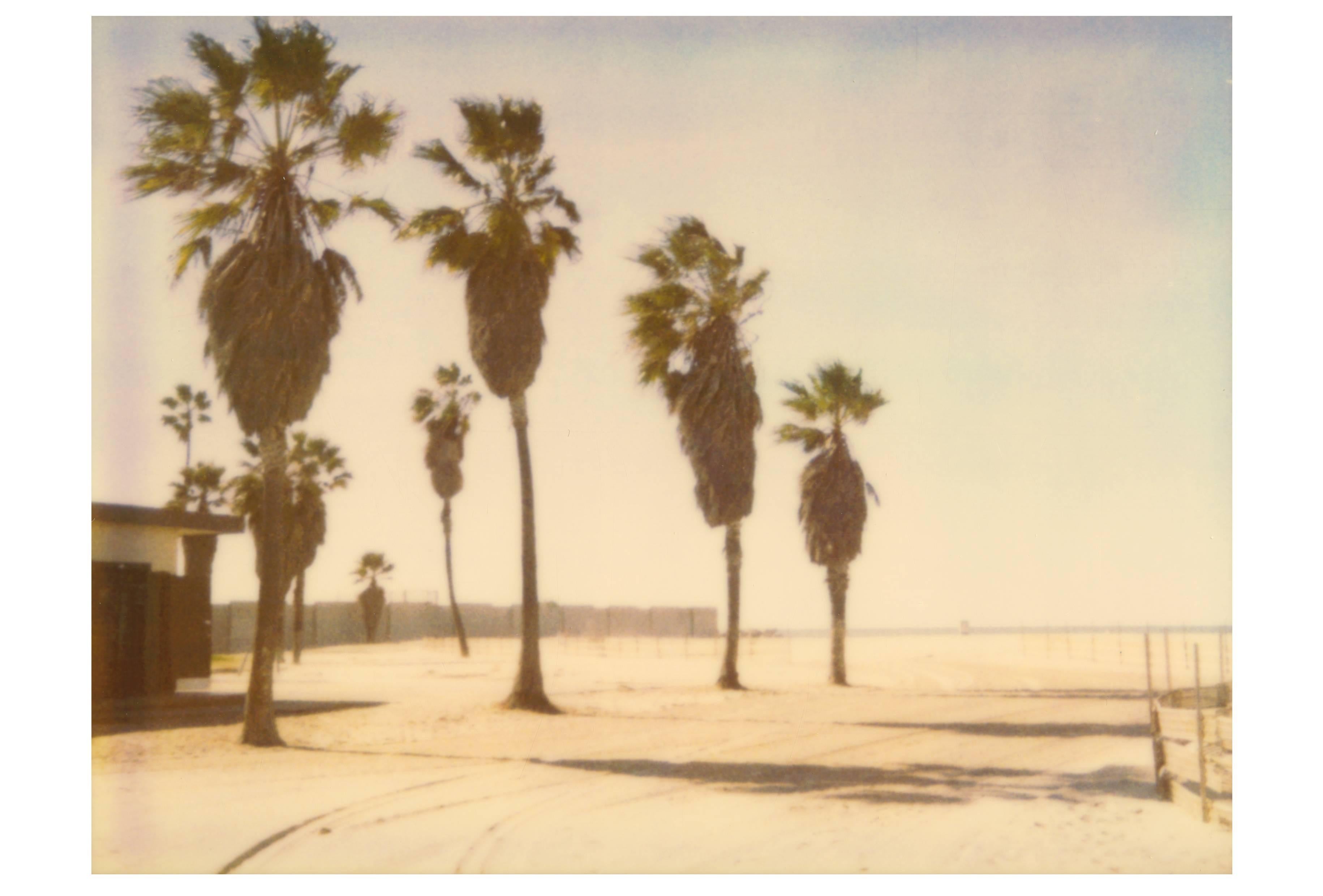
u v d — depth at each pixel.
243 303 16.84
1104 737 18.56
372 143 17.28
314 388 17.36
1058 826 10.70
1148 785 13.20
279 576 17.47
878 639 74.56
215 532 25.39
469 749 17.06
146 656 24.03
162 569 24.69
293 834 10.27
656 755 16.48
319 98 17.14
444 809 11.59
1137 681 33.03
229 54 16.53
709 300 29.72
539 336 23.81
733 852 9.68
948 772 14.53
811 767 15.10
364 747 17.17
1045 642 59.50
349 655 52.09
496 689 29.55
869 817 11.24
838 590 34.38
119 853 9.52
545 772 14.42
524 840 10.12
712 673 39.47
